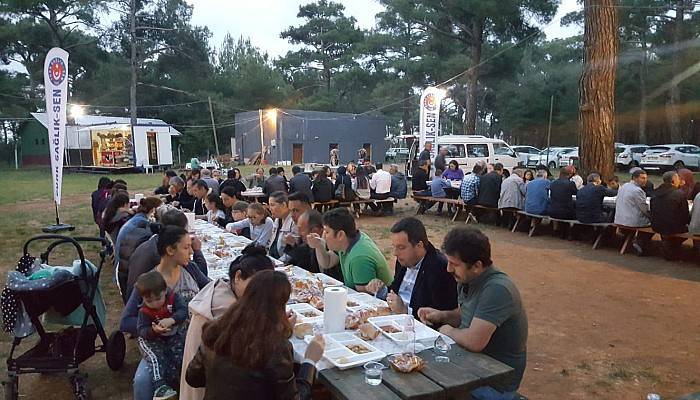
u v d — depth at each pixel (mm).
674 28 29250
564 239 10266
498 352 2803
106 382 4207
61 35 34656
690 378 4156
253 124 36500
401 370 2453
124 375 4336
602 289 6691
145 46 36344
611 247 9383
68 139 29422
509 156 19688
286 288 2082
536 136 37312
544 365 4418
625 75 31406
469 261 2844
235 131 38375
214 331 2062
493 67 28219
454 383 2338
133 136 28656
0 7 29266
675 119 29906
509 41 27500
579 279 7199
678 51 29031
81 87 36938
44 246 9641
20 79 35969
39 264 4055
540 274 7484
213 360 2035
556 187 9945
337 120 36625
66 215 13758
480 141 19344
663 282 7000
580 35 35938
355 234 4086
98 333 4246
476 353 2730
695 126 31266
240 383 1954
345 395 2254
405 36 31609
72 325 4043
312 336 2895
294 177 12430
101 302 4250
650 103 31266
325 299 3043
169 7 36969
